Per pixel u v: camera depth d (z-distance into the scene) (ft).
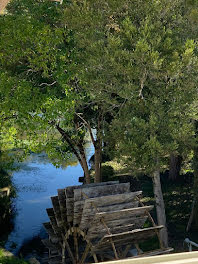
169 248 41.65
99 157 65.31
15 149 113.80
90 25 48.37
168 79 49.34
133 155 45.21
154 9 45.73
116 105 49.73
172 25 49.16
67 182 89.56
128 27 44.83
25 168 100.89
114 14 49.62
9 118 55.36
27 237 62.44
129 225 44.55
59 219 51.67
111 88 46.75
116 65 43.86
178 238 52.90
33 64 54.90
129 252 50.93
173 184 75.05
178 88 45.73
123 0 46.88
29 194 81.56
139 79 47.75
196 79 45.06
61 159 57.93
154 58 41.75
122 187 49.83
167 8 46.44
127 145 44.96
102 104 53.98
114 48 43.73
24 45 54.75
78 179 91.35
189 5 47.01
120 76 47.96
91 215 44.62
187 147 50.57
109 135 51.39
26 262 43.75
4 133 54.49
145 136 45.80
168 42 44.16
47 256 56.24
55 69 56.65
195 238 52.37
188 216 59.98
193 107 47.26
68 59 55.16
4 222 65.67
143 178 81.66
